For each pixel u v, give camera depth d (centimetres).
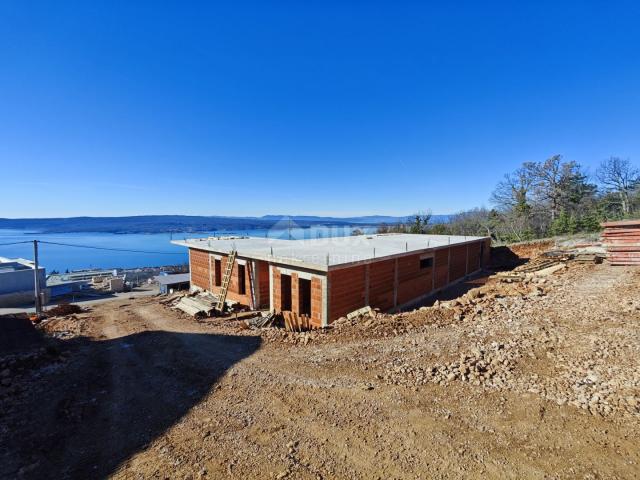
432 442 382
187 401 548
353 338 759
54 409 543
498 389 470
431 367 563
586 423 377
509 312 784
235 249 1534
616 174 3366
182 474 371
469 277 1992
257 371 641
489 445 365
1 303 2444
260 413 485
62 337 1046
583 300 807
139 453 416
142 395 584
